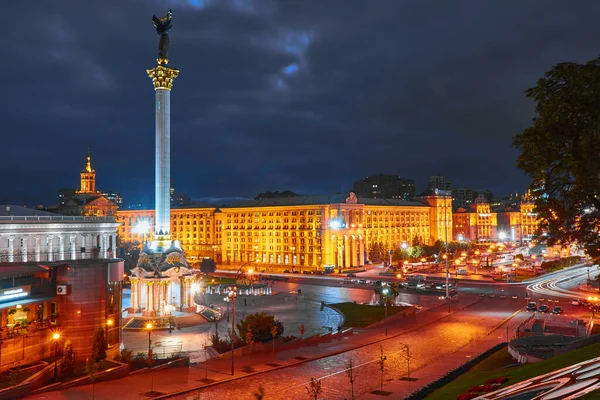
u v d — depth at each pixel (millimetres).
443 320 111688
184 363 73875
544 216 53250
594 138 45500
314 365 74500
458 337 93750
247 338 83688
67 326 70125
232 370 69062
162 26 120625
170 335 99875
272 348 83812
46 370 63344
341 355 80750
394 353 81438
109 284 74812
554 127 48469
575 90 46812
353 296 151000
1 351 62344
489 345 86438
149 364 71750
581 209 51812
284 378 67562
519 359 66125
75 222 150625
